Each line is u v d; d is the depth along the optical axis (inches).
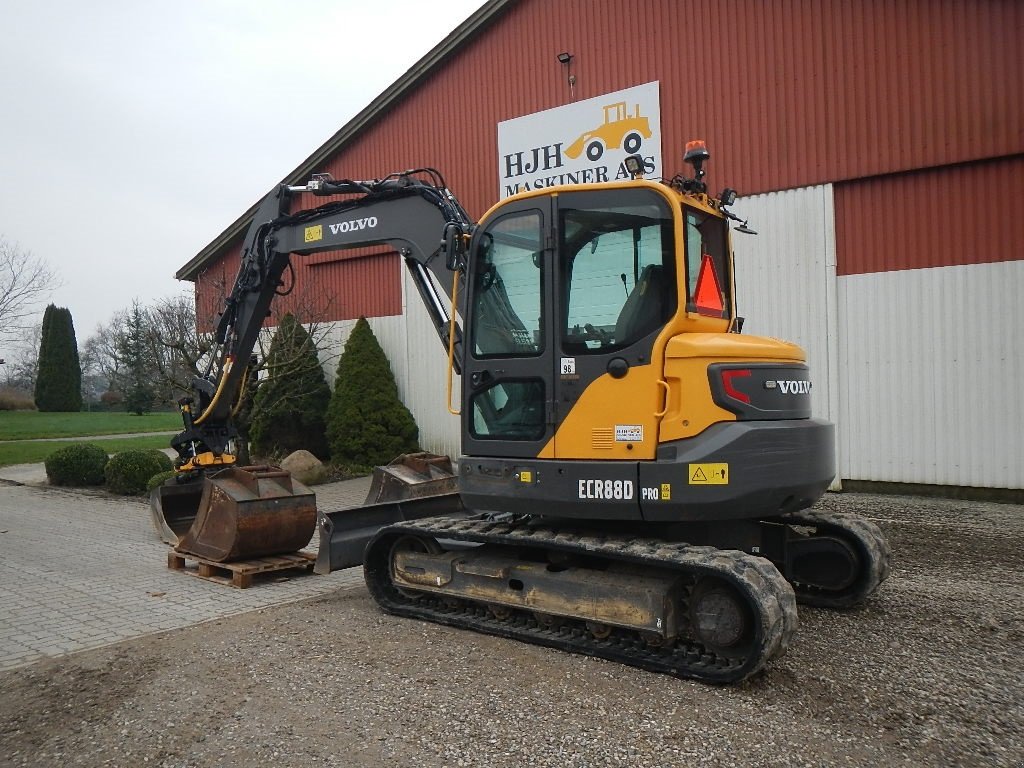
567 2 516.1
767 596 169.0
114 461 514.0
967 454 401.7
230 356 329.7
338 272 655.8
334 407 593.6
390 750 147.2
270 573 293.3
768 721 156.3
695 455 181.6
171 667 194.4
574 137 517.0
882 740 148.4
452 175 574.9
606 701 166.9
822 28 429.7
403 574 238.2
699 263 211.9
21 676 191.5
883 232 419.8
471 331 219.0
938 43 398.9
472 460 215.8
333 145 626.2
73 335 1766.7
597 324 197.6
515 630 210.1
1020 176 385.4
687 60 472.4
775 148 446.3
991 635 208.2
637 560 184.4
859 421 429.4
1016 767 138.3
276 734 155.6
